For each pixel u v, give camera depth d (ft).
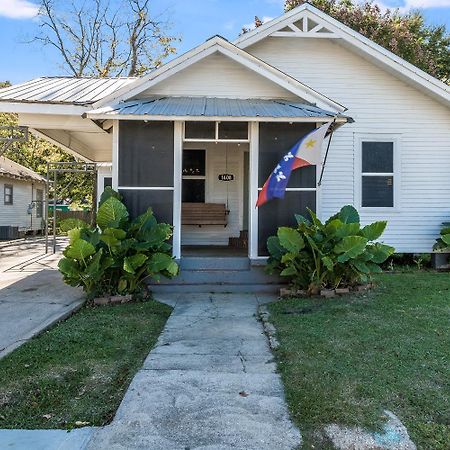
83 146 39.45
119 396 10.72
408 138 33.06
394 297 21.25
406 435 8.69
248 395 10.54
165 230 21.39
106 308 19.89
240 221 35.06
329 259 20.27
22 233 71.51
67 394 10.78
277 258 22.27
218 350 14.11
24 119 27.76
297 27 32.01
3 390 10.85
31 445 8.38
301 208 24.35
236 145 35.17
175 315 18.97
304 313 18.53
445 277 27.61
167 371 12.18
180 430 8.90
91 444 8.42
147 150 24.07
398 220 32.96
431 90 31.65
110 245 20.25
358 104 32.94
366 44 31.50
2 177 65.36
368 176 32.94
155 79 25.59
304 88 25.50
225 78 27.45
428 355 13.06
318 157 22.90
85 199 90.27
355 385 10.96
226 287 24.22
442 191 33.04
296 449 8.25
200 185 35.27
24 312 18.56
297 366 12.34
